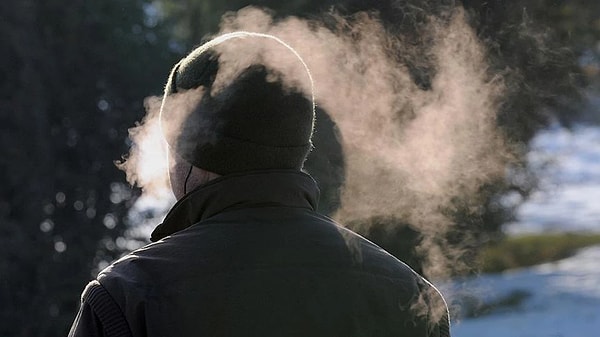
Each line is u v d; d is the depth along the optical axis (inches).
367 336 145.5
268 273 143.1
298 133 148.5
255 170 147.6
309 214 151.3
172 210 151.4
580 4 684.1
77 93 1152.2
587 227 1936.5
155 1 1189.7
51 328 1056.8
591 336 1033.5
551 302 1255.5
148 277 140.9
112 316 137.9
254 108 145.5
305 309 142.9
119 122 1157.7
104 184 1144.8
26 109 1086.4
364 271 149.3
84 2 1156.5
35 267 1058.1
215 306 139.7
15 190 1067.9
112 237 1133.7
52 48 1144.2
